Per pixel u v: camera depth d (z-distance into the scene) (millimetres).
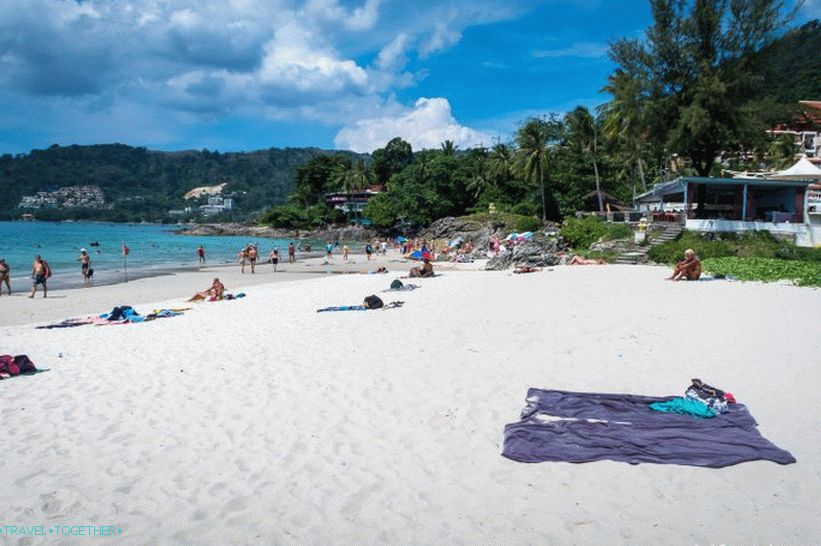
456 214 82062
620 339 10883
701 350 9875
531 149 60344
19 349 12141
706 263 25062
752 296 15562
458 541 4496
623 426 6555
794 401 7211
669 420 6660
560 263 31062
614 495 5121
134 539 4625
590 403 7281
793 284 18203
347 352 10664
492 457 5988
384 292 19906
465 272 28625
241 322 14734
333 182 112688
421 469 5777
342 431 6820
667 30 35250
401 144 116500
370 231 90312
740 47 34219
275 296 20750
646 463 5688
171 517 4965
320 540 4566
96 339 13086
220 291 21000
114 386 8977
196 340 12461
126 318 15859
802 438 6117
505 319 13203
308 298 19500
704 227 30906
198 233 118062
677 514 4785
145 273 36531
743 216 31516
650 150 41719
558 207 63125
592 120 58875
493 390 8125
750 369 8656
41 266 23266
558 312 13828
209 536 4656
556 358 9727
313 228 107938
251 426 7066
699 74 34000
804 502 4883
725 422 6547
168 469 5918
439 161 81688
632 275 21938
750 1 33625
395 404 7691
